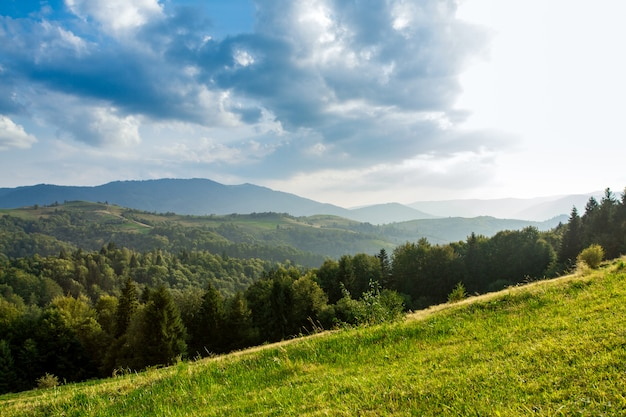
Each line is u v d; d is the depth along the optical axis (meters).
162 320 48.84
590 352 5.83
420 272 84.56
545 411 4.34
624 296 9.51
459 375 6.13
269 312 66.75
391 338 10.37
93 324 64.38
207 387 8.84
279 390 7.48
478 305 12.45
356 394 6.18
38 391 21.62
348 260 86.19
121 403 8.65
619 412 3.96
